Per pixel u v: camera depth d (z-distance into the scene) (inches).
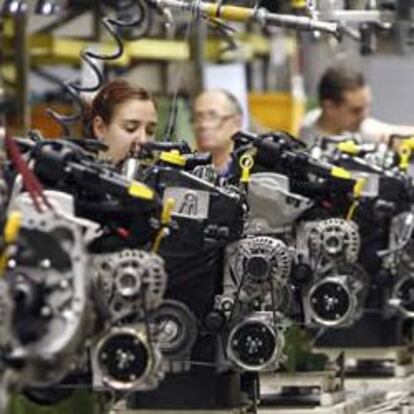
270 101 1290.6
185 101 1061.8
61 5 918.4
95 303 563.2
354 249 719.7
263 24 729.0
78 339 524.7
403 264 818.8
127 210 586.2
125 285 577.3
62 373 526.3
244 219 655.8
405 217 800.9
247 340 660.1
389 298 824.3
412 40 858.1
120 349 578.9
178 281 647.1
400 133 1042.1
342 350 826.2
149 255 583.2
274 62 1352.1
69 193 585.3
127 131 737.6
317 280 721.0
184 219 634.2
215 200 638.5
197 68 1061.8
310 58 1309.1
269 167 708.7
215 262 655.1
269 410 770.2
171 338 649.6
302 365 812.0
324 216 723.4
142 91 743.1
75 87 745.0
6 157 573.3
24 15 901.2
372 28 818.2
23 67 926.4
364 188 787.4
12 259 522.9
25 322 514.0
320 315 722.8
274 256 664.4
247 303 665.0
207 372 673.6
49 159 581.9
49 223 526.6
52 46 995.9
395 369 856.9
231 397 685.3
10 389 508.7
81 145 628.1
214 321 651.5
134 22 738.2
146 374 580.1
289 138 722.2
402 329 868.0
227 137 941.2
